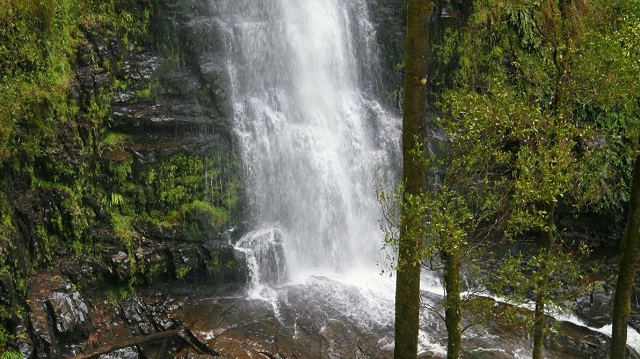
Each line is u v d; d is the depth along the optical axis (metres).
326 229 17.25
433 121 18.45
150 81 16.05
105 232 14.90
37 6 14.37
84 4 15.46
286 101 17.48
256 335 13.87
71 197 14.49
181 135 16.05
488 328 14.54
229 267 15.68
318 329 14.21
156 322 14.41
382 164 18.11
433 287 16.44
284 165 16.94
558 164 9.40
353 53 18.72
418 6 9.23
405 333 9.96
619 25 10.77
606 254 18.16
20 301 12.86
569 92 10.43
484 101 9.70
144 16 16.19
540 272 10.13
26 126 13.98
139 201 15.40
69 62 15.00
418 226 9.10
